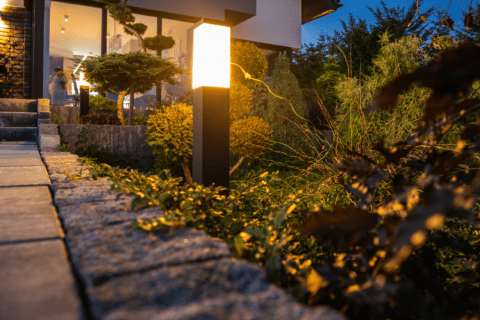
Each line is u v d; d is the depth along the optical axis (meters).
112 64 7.59
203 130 2.80
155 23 11.44
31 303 0.67
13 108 6.74
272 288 0.69
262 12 12.99
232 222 1.65
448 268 1.29
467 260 1.18
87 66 7.79
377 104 0.71
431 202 0.64
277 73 8.48
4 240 1.03
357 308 0.79
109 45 11.24
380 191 1.81
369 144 2.41
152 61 8.12
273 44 13.33
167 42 9.80
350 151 1.18
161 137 4.86
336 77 10.59
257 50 10.48
